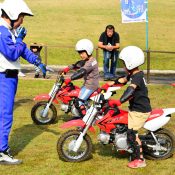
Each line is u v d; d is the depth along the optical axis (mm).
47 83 15242
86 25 32469
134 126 7152
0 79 7207
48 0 44281
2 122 7273
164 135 7562
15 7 7051
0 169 7168
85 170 7125
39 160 7582
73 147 7266
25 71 18641
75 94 9430
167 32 30906
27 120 10305
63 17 35312
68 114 10930
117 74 18141
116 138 7227
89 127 7352
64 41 26719
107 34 16375
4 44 6961
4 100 7230
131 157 7430
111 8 39969
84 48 9086
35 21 33344
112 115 7227
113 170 7145
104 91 7387
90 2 43219
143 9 17797
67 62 21719
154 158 7609
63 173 6988
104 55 16375
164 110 7480
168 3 43281
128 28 31844
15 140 8719
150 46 26234
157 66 20906
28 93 13477
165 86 14984
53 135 9109
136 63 7070
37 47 17078
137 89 7117
